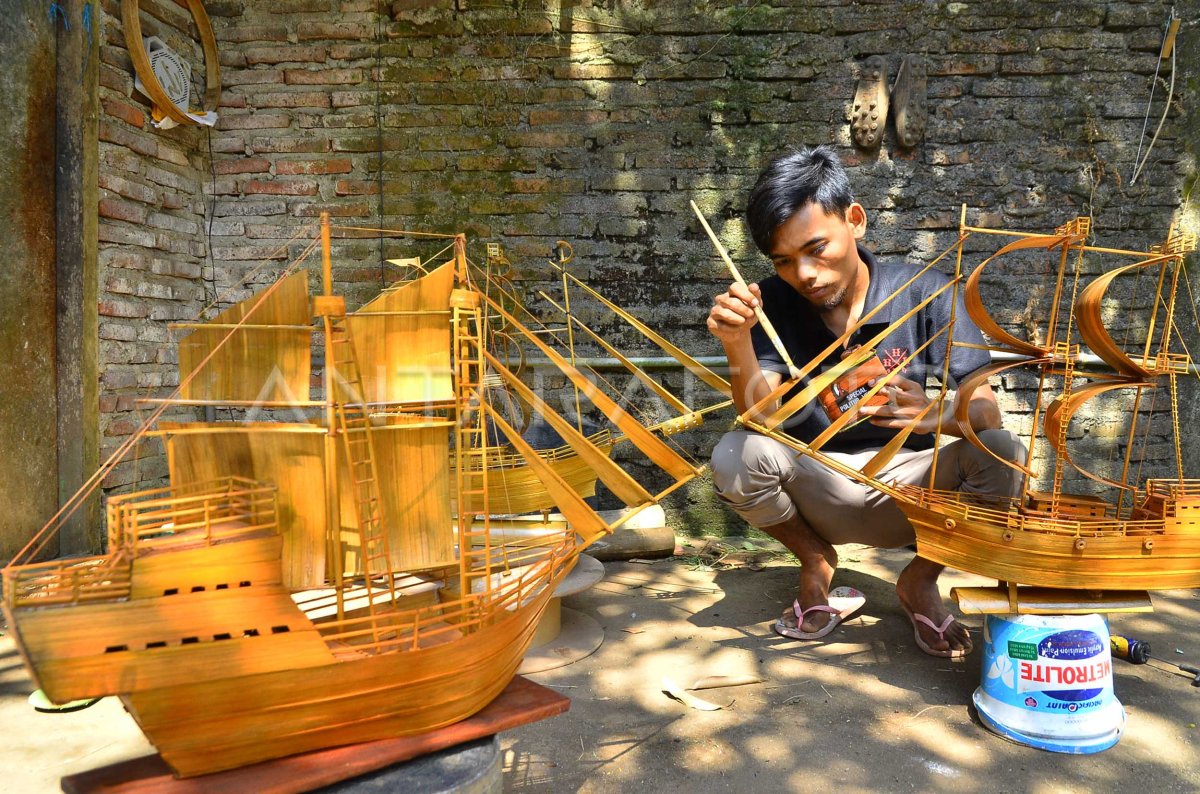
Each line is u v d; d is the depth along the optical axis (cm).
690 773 148
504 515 237
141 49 286
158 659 91
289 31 324
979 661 199
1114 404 316
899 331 216
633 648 209
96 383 279
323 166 326
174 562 98
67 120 270
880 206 321
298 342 122
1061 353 172
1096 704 156
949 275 320
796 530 223
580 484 234
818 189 192
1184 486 164
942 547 171
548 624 209
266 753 101
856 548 308
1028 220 318
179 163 314
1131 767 149
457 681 112
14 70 258
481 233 326
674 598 252
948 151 319
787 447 208
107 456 284
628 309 327
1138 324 314
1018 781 145
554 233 325
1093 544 155
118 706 171
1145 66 312
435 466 125
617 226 325
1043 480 320
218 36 325
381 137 324
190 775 97
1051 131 316
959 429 186
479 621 117
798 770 149
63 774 141
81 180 271
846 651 206
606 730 164
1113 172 314
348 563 120
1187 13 308
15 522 262
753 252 323
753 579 273
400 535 123
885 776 147
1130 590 161
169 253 310
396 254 326
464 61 323
